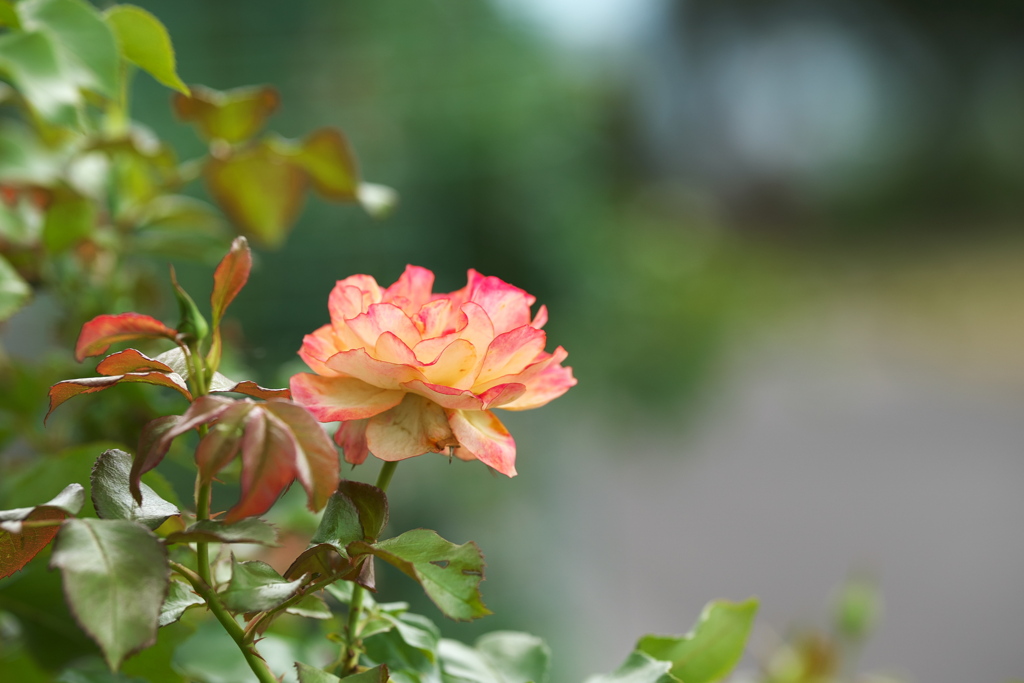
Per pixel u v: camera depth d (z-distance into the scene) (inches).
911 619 149.6
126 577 21.4
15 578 24.6
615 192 161.6
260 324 82.5
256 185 40.4
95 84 26.3
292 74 89.3
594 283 113.6
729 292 229.0
